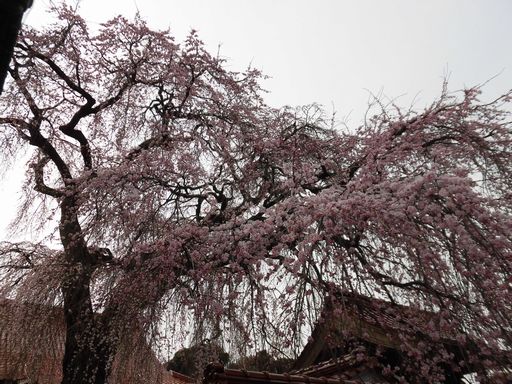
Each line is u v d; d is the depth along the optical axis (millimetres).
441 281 4184
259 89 8531
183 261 5656
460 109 5738
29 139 8062
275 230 5238
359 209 4543
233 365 5465
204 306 5449
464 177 4344
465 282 4219
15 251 7160
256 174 7465
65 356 5773
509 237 3900
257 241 5234
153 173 6652
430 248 4336
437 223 4199
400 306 4867
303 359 6062
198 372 5629
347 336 4918
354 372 5453
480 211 3965
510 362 3936
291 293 4816
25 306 5992
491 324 4094
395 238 4578
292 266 4727
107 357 5594
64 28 8266
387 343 5168
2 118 8102
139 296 5441
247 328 5215
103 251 6188
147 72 8375
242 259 5324
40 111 8219
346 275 4695
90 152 7680
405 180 4730
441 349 4707
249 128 8086
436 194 4180
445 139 5789
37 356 6043
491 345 4047
